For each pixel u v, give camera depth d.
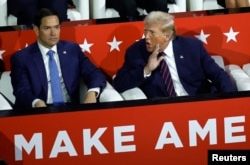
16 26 13.15
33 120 9.33
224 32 13.35
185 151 9.69
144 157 9.64
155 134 9.59
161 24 11.57
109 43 13.08
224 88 11.84
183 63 12.09
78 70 12.11
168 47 12.09
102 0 15.41
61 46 12.09
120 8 15.62
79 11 15.50
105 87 11.76
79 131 9.45
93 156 9.55
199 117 9.60
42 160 9.49
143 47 12.08
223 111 9.60
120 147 9.58
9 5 15.27
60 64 11.98
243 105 9.62
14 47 12.91
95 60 13.13
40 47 11.91
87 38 13.01
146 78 11.92
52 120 9.36
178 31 13.23
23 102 11.34
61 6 14.95
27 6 15.11
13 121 9.30
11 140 9.38
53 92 11.83
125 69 12.02
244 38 13.42
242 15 13.30
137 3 16.11
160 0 15.66
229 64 13.52
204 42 13.37
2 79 12.38
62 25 12.98
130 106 9.46
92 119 9.43
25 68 11.79
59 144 9.46
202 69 12.20
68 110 9.39
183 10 15.99
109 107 9.44
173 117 9.55
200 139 9.66
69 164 9.52
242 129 9.70
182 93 12.12
